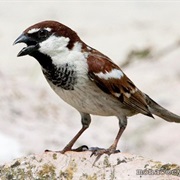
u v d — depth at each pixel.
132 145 14.88
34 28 9.95
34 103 16.14
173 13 22.67
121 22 22.34
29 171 9.95
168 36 20.53
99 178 9.66
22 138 14.32
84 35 21.50
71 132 15.27
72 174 9.81
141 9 23.41
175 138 14.94
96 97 10.13
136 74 18.78
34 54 9.99
